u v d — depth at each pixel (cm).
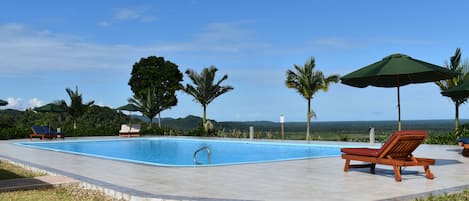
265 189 752
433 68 948
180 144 2389
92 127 3167
